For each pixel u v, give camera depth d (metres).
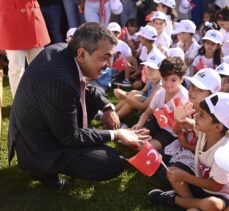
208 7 7.15
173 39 6.12
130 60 5.52
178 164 2.94
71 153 2.77
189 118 3.03
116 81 5.54
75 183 3.12
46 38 4.32
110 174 2.86
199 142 2.78
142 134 3.09
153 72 4.07
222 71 3.54
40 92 2.61
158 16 5.53
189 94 3.26
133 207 2.85
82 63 2.63
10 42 4.09
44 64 2.64
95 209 2.83
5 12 4.05
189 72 5.04
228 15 5.52
